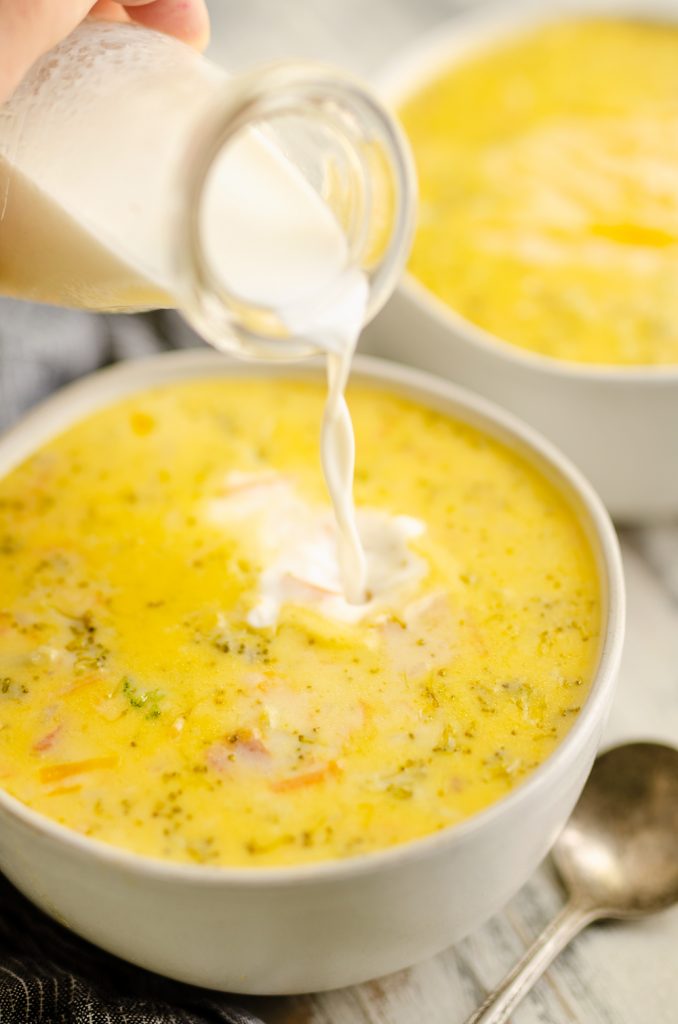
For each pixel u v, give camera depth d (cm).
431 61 70
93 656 44
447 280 58
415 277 59
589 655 44
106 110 41
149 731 42
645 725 50
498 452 50
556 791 40
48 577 46
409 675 43
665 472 54
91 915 40
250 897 38
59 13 40
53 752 42
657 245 59
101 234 41
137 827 40
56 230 42
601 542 46
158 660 44
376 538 47
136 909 39
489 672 43
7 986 42
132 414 51
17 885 42
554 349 56
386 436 50
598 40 72
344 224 42
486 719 42
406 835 40
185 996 43
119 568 47
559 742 42
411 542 46
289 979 41
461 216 61
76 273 43
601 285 58
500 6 78
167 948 40
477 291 58
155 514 48
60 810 41
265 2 78
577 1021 43
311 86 38
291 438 51
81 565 47
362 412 51
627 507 55
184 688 43
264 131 42
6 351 55
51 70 42
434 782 41
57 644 44
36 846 39
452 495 48
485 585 46
